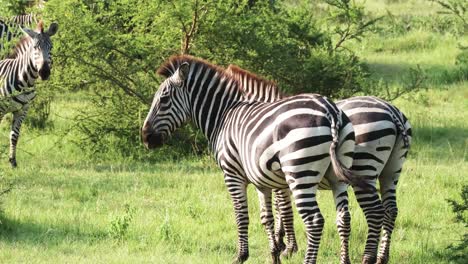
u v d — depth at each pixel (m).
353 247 13.67
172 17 20.58
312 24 23.09
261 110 11.32
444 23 36.03
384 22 37.00
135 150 21.64
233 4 21.84
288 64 21.45
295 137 10.56
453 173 19.11
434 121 24.27
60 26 20.95
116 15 21.84
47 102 23.94
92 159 21.25
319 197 16.94
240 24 21.20
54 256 12.66
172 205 16.53
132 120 21.62
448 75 29.39
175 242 13.82
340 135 10.71
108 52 21.16
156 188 17.94
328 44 22.80
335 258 13.14
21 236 13.95
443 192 17.48
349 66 22.28
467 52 29.83
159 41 21.11
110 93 21.95
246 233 12.16
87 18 20.88
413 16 38.38
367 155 11.77
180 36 21.28
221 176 19.02
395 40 34.06
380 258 12.55
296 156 10.54
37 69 19.56
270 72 21.58
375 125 11.77
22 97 19.92
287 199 12.69
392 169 12.41
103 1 21.58
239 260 12.17
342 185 11.10
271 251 12.37
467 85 28.34
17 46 20.34
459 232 14.78
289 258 12.95
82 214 15.51
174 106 12.80
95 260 12.40
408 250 13.61
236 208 12.08
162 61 21.22
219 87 12.59
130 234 14.08
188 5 20.53
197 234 14.43
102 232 14.34
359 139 11.78
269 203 12.23
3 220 14.38
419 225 15.28
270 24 21.75
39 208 15.98
